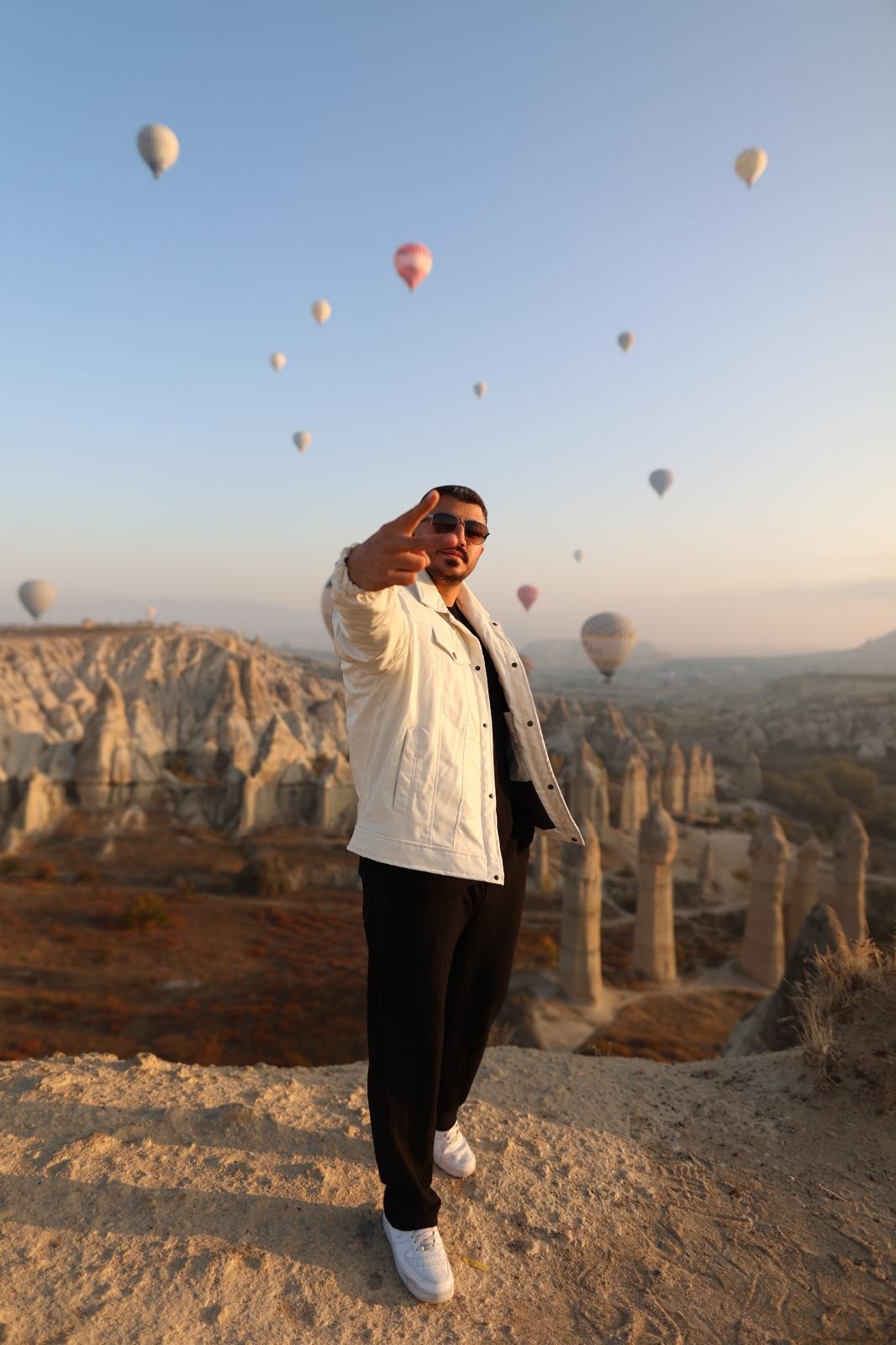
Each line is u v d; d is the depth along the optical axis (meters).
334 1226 2.72
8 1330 2.22
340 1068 4.22
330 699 91.56
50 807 58.03
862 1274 2.62
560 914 43.91
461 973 2.67
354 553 2.10
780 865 36.62
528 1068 4.21
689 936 43.72
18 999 29.81
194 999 30.78
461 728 2.50
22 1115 3.37
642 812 64.94
